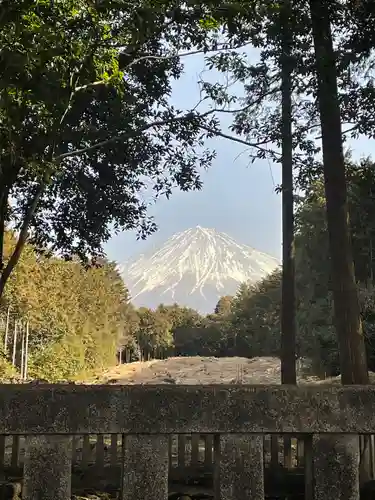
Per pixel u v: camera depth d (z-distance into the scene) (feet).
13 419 10.38
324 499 10.87
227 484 10.68
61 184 42.14
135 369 133.80
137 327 218.18
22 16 20.48
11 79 21.03
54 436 10.56
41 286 107.55
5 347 104.42
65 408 10.50
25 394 10.49
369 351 55.42
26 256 92.84
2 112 22.94
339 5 28.94
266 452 25.05
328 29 29.35
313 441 11.07
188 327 233.96
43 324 115.34
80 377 127.24
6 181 28.07
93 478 22.71
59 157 29.99
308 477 11.32
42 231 44.55
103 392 10.64
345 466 10.99
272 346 141.28
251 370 95.86
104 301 157.38
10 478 20.86
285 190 38.45
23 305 99.30
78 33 24.54
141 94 40.55
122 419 10.57
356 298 25.53
